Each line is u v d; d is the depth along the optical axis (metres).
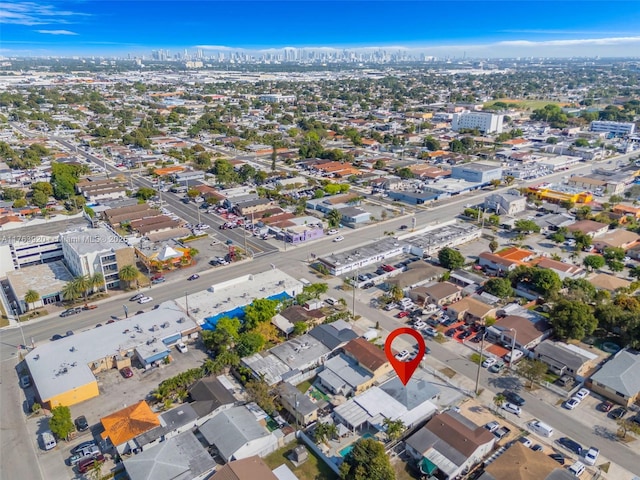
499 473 59.16
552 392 78.38
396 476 62.25
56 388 74.62
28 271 117.56
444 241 136.62
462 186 193.00
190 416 70.12
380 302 107.19
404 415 71.06
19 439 68.62
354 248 136.00
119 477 62.09
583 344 90.62
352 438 68.44
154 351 85.25
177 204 178.38
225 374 83.00
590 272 121.50
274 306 97.81
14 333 95.44
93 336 89.19
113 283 113.50
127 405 75.31
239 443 63.97
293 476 61.09
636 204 173.75
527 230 147.38
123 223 151.38
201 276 119.94
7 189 184.00
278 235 145.62
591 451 64.50
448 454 62.91
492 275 119.44
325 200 175.38
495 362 84.94
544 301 106.44
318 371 83.62
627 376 77.50
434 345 90.88
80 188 186.75
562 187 190.00
